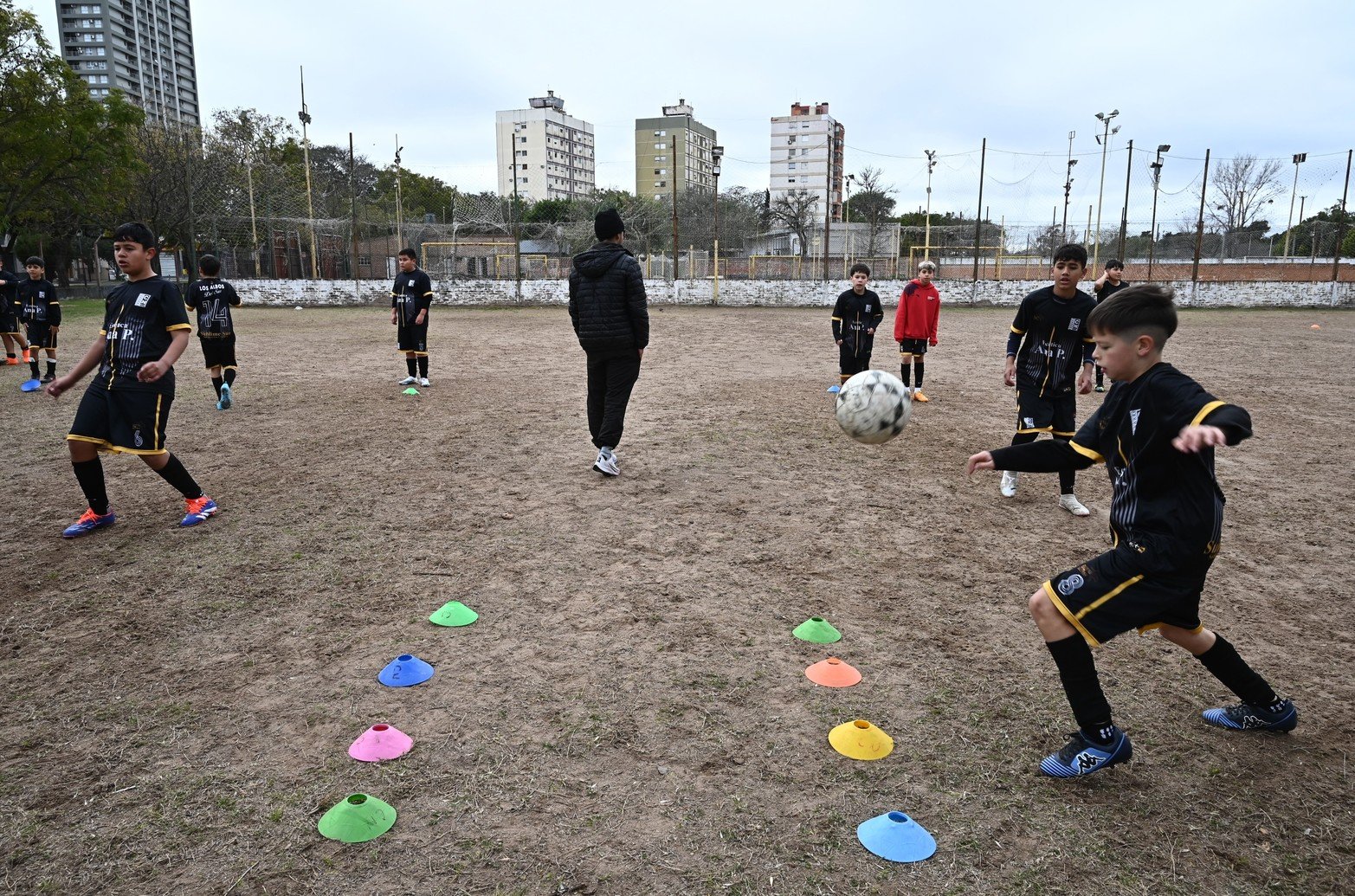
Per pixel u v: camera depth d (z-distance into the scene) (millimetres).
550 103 121750
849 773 2840
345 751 2928
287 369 13266
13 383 11836
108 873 2328
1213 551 2701
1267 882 2355
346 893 2264
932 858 2430
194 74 124750
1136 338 2723
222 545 5039
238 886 2283
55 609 4102
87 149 30125
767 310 30656
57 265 44938
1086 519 5844
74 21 107062
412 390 11023
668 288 32781
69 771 2795
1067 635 2805
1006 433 8672
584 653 3693
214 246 34781
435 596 4293
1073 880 2352
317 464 7066
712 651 3725
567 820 2574
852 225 51906
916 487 6574
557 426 8789
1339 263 38812
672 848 2453
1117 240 38500
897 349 16984
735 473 6898
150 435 5156
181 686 3377
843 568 4789
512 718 3154
